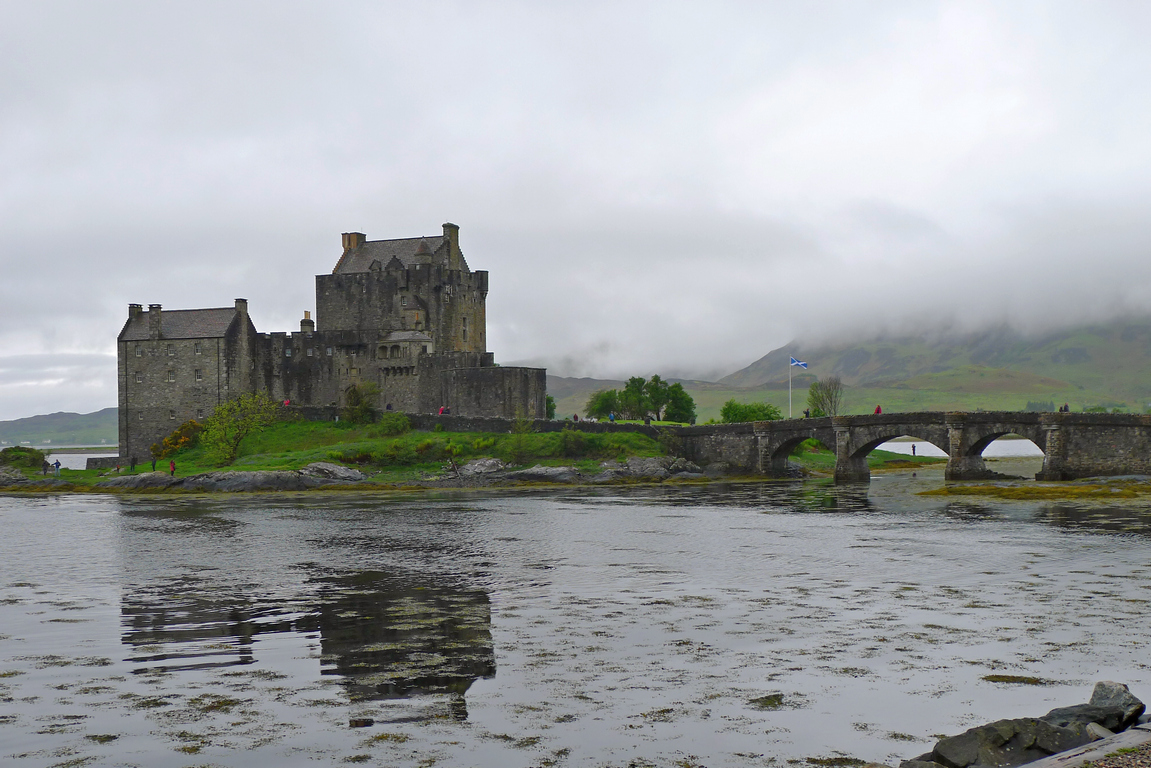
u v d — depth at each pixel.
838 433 119.25
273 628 34.41
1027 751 19.06
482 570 48.50
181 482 116.31
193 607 38.84
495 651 30.48
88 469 142.75
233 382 152.25
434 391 150.25
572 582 44.25
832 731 22.58
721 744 21.78
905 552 52.66
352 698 25.50
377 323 163.62
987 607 36.59
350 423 144.25
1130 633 32.00
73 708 24.84
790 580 43.88
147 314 157.62
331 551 57.00
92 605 39.62
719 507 85.69
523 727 23.05
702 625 34.06
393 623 35.03
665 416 195.62
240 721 23.69
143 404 154.62
